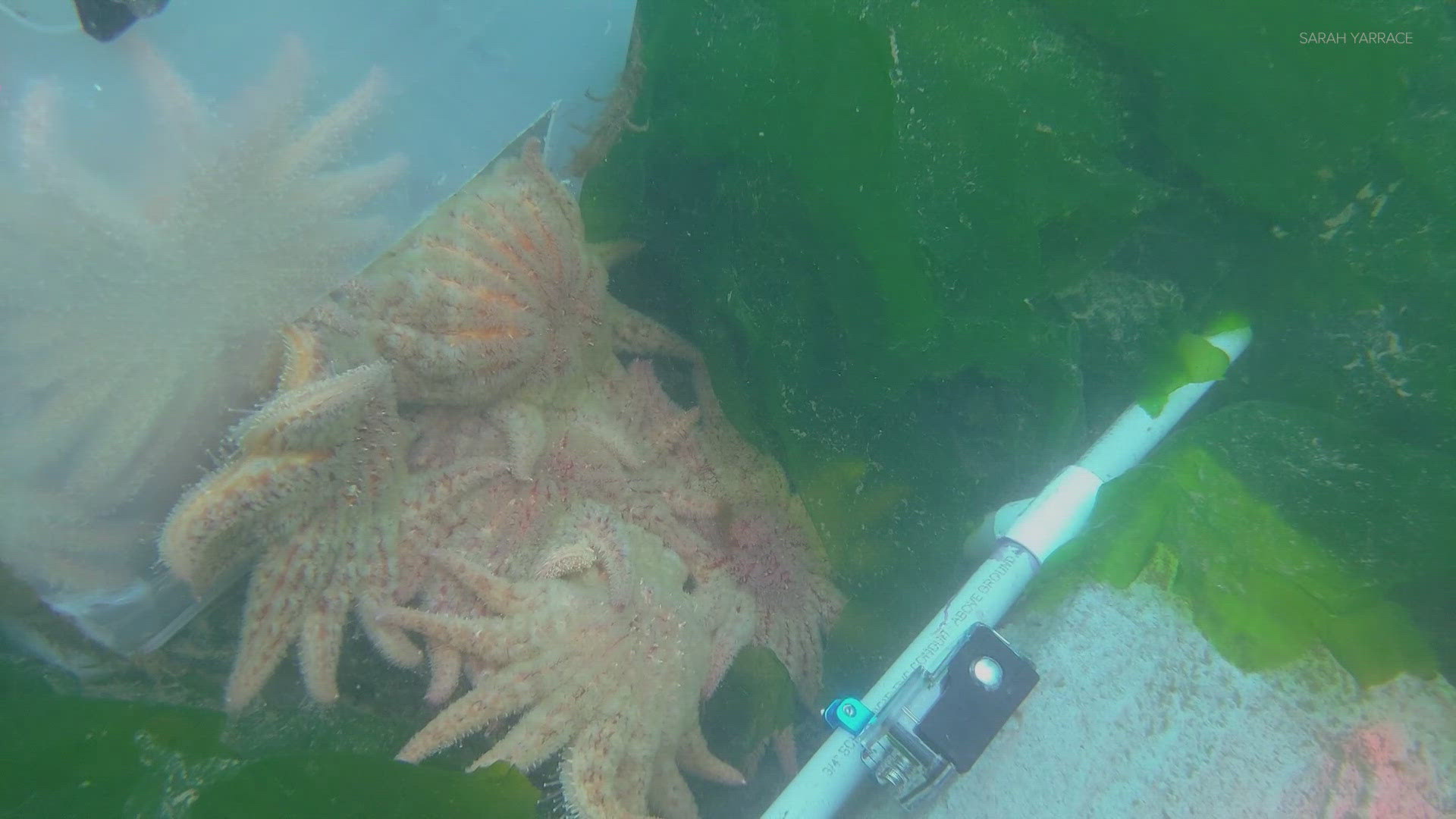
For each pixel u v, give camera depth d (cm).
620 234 59
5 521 44
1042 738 45
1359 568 46
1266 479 49
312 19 45
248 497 44
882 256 47
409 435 53
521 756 47
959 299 49
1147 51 47
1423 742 44
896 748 44
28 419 43
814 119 46
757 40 47
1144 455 54
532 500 56
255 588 49
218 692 52
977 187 47
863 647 58
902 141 46
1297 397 53
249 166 45
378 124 49
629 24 56
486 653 50
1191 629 47
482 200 54
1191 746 45
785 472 62
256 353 47
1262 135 48
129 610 49
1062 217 49
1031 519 50
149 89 42
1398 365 50
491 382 55
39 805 42
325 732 50
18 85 41
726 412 59
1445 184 47
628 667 50
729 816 57
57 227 42
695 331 61
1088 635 47
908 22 46
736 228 51
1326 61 46
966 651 45
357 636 54
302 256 47
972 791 45
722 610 57
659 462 62
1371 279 50
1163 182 52
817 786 46
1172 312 54
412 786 44
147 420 44
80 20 40
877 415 55
